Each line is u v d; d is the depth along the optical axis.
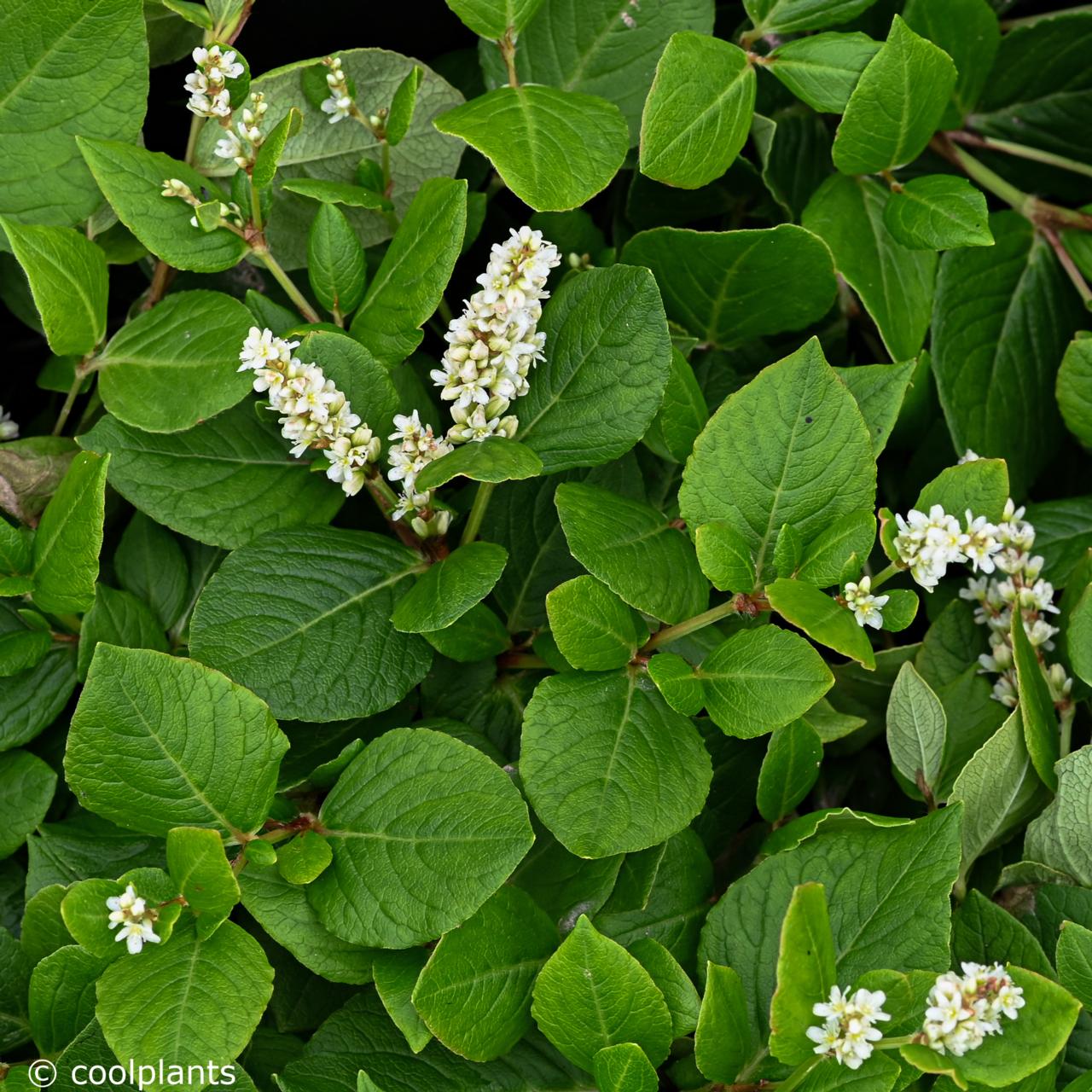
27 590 0.72
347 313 0.74
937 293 0.77
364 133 0.76
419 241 0.72
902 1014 0.69
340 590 0.72
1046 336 0.79
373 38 0.80
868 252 0.76
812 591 0.70
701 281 0.76
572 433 0.72
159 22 0.76
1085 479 0.80
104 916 0.69
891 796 0.76
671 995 0.70
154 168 0.73
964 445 0.77
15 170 0.73
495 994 0.70
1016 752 0.73
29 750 0.74
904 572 0.77
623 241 0.80
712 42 0.74
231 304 0.73
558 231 0.77
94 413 0.76
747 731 0.70
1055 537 0.77
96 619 0.73
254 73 0.80
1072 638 0.73
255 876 0.70
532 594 0.75
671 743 0.71
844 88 0.75
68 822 0.73
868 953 0.70
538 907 0.71
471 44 0.81
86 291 0.73
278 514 0.73
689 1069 0.71
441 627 0.70
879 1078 0.68
